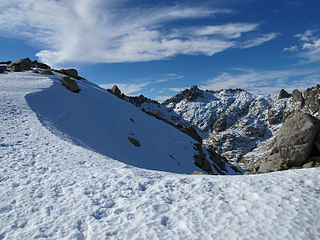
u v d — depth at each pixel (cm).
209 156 5075
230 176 1204
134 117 4484
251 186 995
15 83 3581
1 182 921
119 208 831
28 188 904
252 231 694
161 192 971
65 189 934
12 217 723
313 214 747
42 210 775
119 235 684
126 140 3297
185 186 1038
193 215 795
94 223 735
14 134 1555
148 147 3503
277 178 1052
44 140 1562
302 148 1606
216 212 808
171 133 4969
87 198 874
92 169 1193
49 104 2909
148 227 724
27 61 5653
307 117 1677
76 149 1509
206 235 686
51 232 673
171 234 693
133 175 1137
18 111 2153
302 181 978
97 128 3120
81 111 3325
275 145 1870
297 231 677
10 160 1145
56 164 1188
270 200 858
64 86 4031
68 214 768
